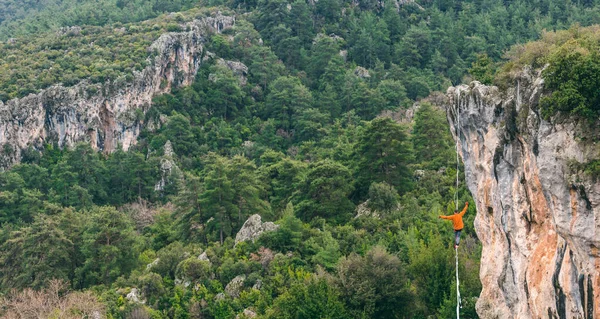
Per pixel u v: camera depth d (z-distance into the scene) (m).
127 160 136.00
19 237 88.38
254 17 191.25
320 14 195.62
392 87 157.25
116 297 74.00
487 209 40.31
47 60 154.75
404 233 70.75
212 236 87.81
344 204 85.25
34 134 140.12
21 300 73.81
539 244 33.94
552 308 32.47
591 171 28.70
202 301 68.56
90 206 123.19
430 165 95.00
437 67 171.75
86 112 143.62
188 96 156.25
